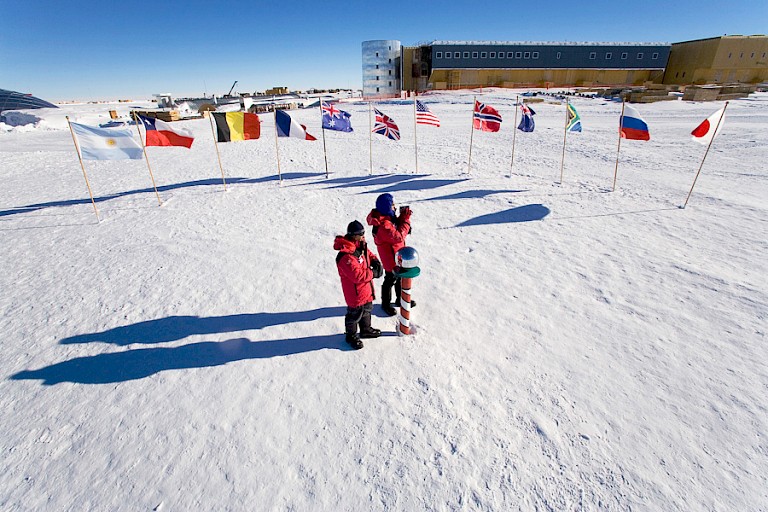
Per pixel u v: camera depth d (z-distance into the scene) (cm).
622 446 270
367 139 2120
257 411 310
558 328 406
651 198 860
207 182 1216
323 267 570
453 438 281
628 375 337
